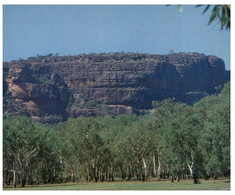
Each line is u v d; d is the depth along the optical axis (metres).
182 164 67.06
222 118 63.78
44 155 74.25
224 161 59.31
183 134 61.53
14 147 66.38
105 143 80.31
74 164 87.94
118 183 71.88
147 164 91.19
